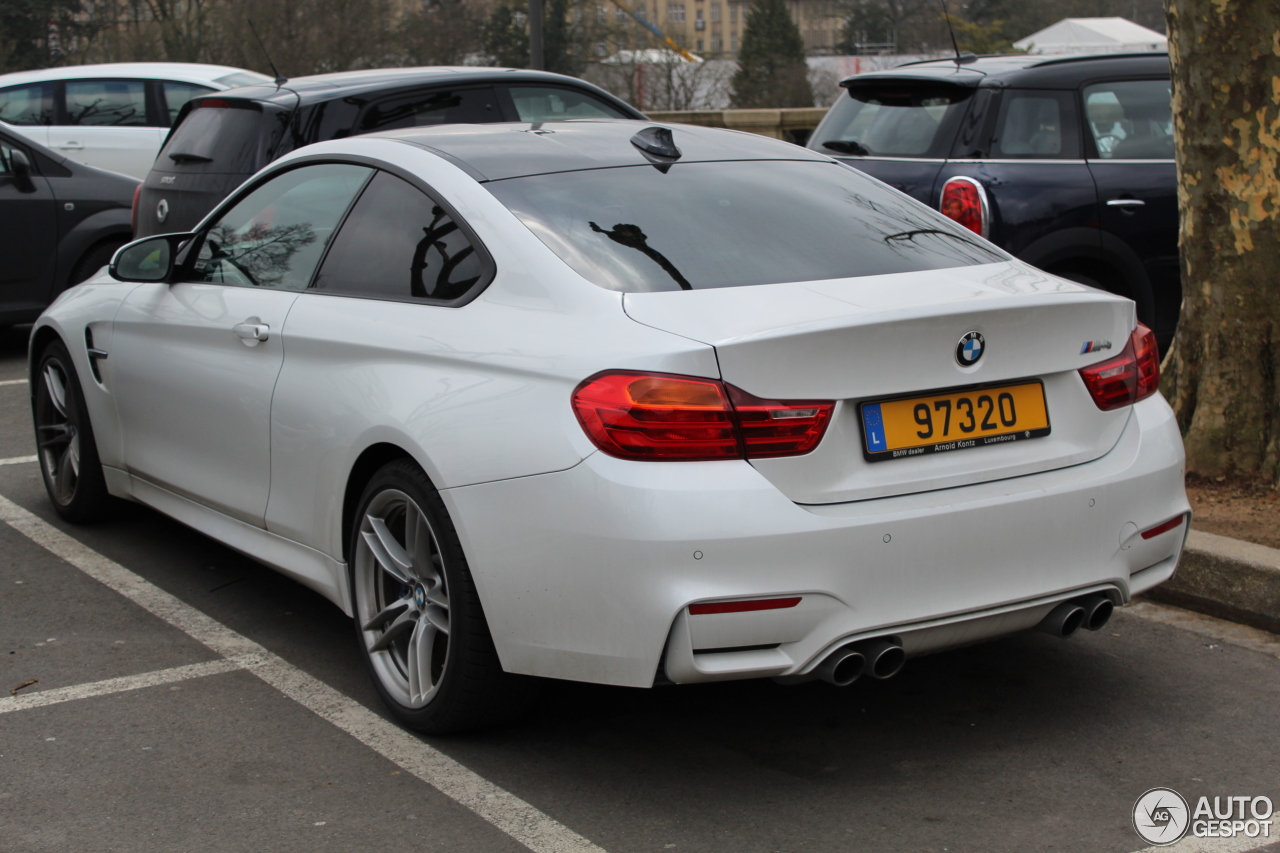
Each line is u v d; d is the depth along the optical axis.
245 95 7.63
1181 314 5.40
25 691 3.77
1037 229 6.83
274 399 3.85
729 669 2.83
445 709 3.31
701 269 3.27
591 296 3.13
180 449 4.45
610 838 2.94
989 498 3.04
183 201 7.60
